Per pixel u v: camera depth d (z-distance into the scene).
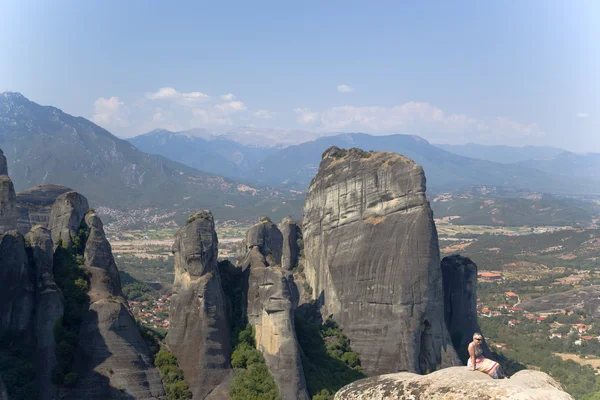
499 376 26.72
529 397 23.42
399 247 88.56
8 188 77.12
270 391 70.31
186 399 68.00
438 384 26.06
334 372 81.94
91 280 72.88
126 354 66.44
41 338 65.00
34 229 72.25
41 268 69.00
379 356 86.56
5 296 66.81
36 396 61.97
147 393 65.81
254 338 76.38
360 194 96.06
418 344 85.81
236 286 84.38
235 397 69.44
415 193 89.31
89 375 63.62
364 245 92.94
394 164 92.56
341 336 90.19
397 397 26.69
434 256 88.12
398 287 87.00
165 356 70.94
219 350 72.69
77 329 67.00
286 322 73.50
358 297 91.56
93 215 77.06
